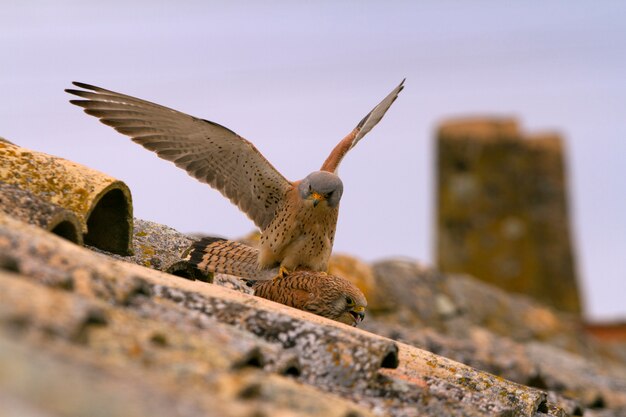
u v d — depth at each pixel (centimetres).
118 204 1005
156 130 1270
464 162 3103
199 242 1217
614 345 2720
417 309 2083
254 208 1374
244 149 1304
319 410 680
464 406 834
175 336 682
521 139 3141
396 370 946
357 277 2014
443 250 3106
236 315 853
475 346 1855
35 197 883
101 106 1231
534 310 2462
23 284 619
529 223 3122
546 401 1033
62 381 517
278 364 747
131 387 550
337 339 845
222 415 569
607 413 1645
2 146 964
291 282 1248
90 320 633
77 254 743
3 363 507
